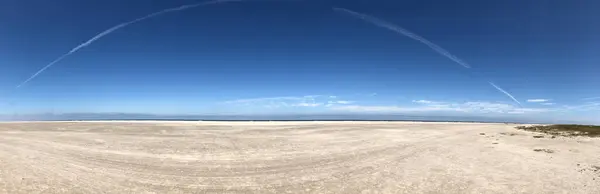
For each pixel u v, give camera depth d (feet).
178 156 70.28
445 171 56.85
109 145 84.64
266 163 63.82
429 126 196.34
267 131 141.38
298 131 142.31
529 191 44.52
